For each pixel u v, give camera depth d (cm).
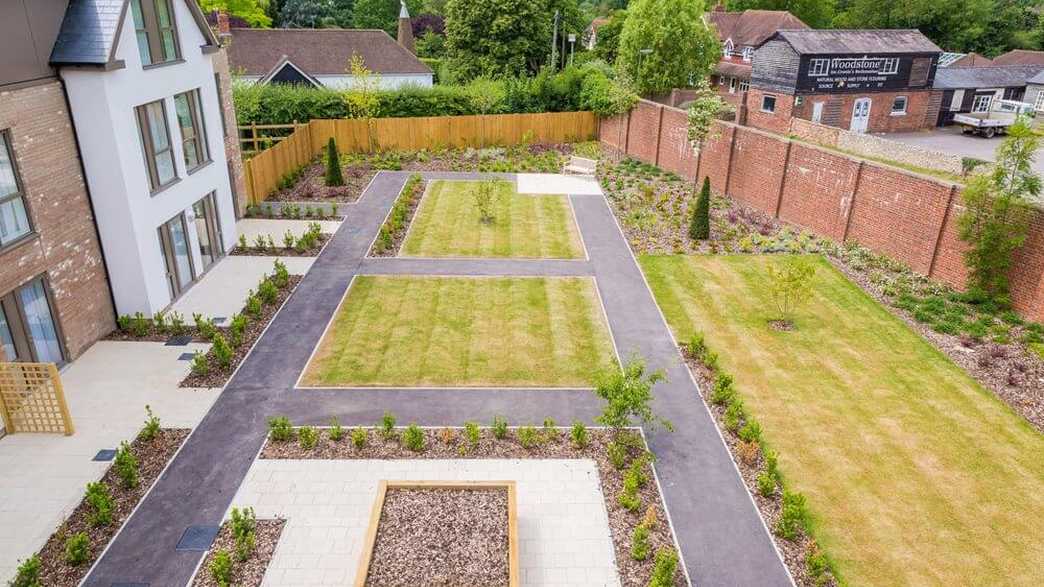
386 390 1385
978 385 1438
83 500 1058
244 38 4678
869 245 2148
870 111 4281
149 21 1609
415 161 3331
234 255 2086
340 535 1000
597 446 1220
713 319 1731
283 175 2859
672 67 4162
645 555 977
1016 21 6438
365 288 1870
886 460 1200
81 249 1473
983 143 4025
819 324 1711
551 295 1853
